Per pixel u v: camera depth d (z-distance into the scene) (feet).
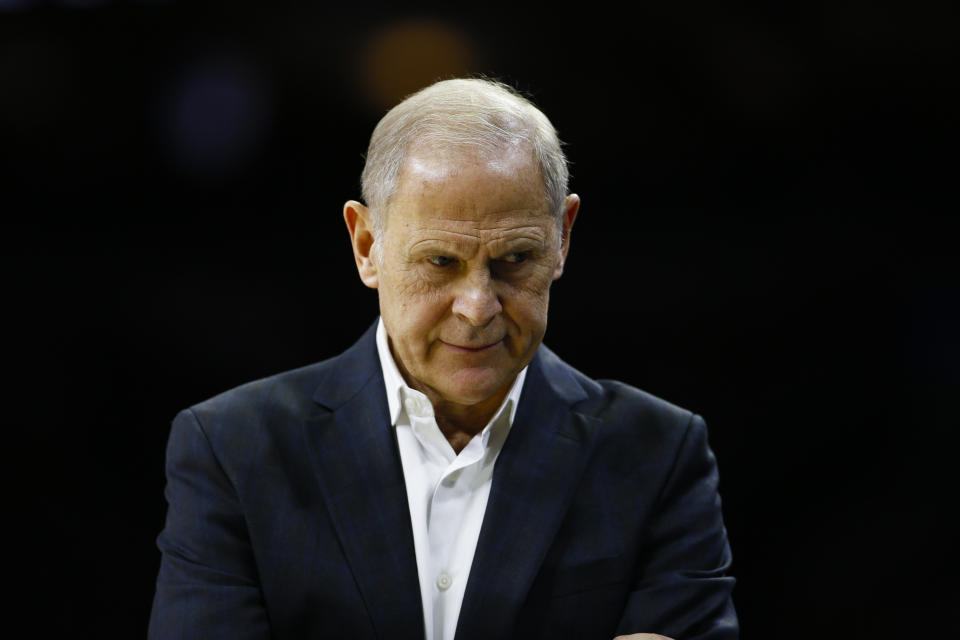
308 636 14.73
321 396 15.98
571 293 58.49
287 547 14.88
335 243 62.08
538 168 13.60
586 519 15.43
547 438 15.74
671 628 15.10
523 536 15.01
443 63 59.31
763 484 48.11
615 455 16.01
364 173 14.66
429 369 14.11
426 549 15.02
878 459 48.34
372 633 14.49
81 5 58.65
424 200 13.29
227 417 15.71
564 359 54.90
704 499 16.03
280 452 15.42
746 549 45.42
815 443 49.80
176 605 14.70
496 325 13.76
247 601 14.74
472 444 15.39
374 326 16.72
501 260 13.67
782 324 55.01
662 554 15.66
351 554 14.74
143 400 52.95
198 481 15.30
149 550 44.91
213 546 14.94
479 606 14.64
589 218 61.26
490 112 13.52
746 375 53.31
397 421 15.62
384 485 15.15
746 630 43.32
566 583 15.03
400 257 13.69
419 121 13.58
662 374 53.98
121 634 41.37
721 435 50.34
